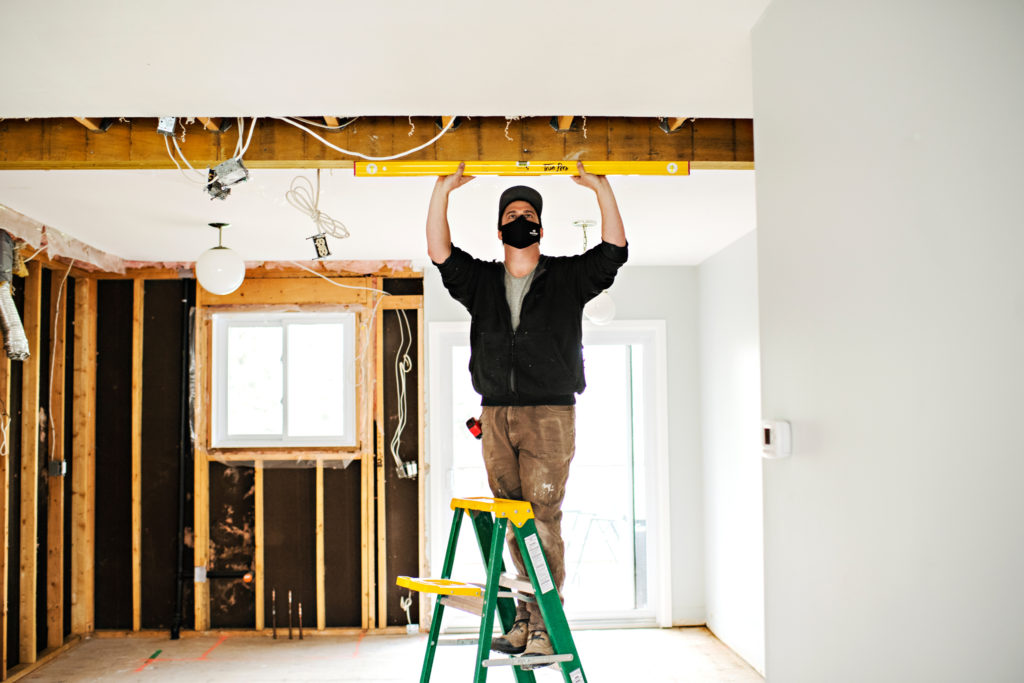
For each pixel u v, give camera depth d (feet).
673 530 19.85
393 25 6.89
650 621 19.81
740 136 10.25
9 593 15.98
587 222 15.06
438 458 19.58
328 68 7.75
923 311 4.46
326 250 13.32
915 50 4.52
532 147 10.03
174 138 9.96
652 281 20.25
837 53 5.47
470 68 7.79
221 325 19.58
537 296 7.39
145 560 19.13
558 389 7.30
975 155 4.00
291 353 19.52
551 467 7.28
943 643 4.27
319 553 19.13
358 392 19.38
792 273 6.33
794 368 6.31
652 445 20.16
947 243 4.23
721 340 18.33
